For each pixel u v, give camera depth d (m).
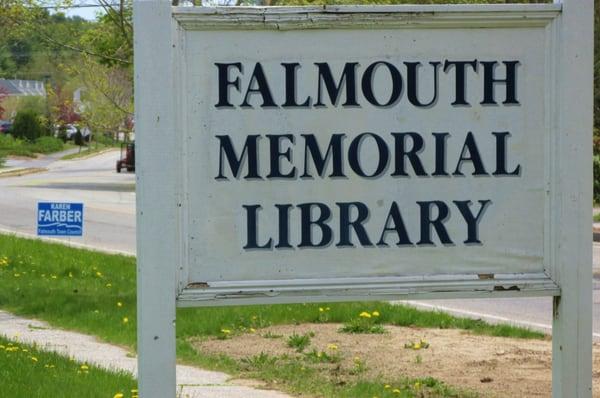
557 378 6.19
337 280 6.00
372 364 10.47
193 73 5.89
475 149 6.09
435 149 6.06
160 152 5.79
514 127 6.11
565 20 6.07
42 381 9.15
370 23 5.96
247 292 5.95
